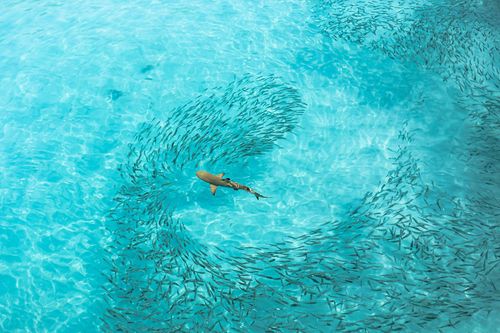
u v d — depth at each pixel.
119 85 11.76
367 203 9.24
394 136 10.66
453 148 10.30
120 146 10.37
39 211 9.20
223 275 7.95
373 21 13.76
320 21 13.85
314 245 8.50
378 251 8.29
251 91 11.57
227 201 9.40
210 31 13.47
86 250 8.52
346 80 11.95
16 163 10.06
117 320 7.38
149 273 7.98
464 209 8.98
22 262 8.39
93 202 9.33
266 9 14.39
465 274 7.88
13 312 7.69
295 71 12.20
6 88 11.68
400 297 7.59
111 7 14.62
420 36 13.16
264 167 9.95
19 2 15.07
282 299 7.57
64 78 11.95
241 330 7.17
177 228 8.83
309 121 10.94
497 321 7.23
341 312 7.40
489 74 12.10
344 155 10.29
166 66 12.27
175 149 10.16
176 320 7.27
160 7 14.55
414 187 9.48
